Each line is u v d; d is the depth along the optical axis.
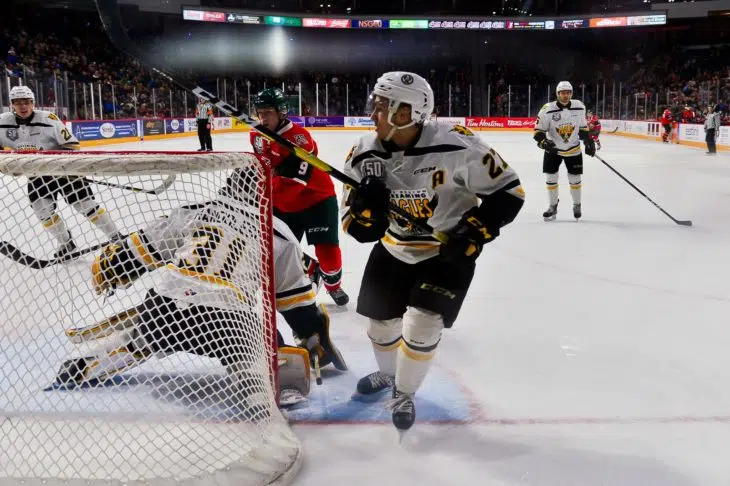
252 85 31.81
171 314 2.66
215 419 2.55
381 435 2.68
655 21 31.73
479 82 34.62
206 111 16.89
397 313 2.82
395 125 2.45
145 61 2.19
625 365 3.46
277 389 2.70
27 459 2.18
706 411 2.92
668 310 4.41
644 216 8.28
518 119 31.31
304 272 3.12
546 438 2.67
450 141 2.48
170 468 2.22
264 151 3.90
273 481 2.26
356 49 36.66
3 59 23.33
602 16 32.41
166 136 24.80
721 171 13.62
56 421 2.48
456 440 2.65
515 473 2.41
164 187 2.65
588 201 9.60
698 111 25.17
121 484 2.12
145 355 2.81
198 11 30.38
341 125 32.03
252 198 2.62
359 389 3.00
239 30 34.59
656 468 2.45
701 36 34.47
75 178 2.76
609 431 2.73
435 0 37.00
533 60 36.59
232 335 2.68
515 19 33.19
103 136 20.81
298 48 36.12
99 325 2.76
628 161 15.89
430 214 2.63
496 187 2.51
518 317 4.26
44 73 20.81
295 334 3.20
